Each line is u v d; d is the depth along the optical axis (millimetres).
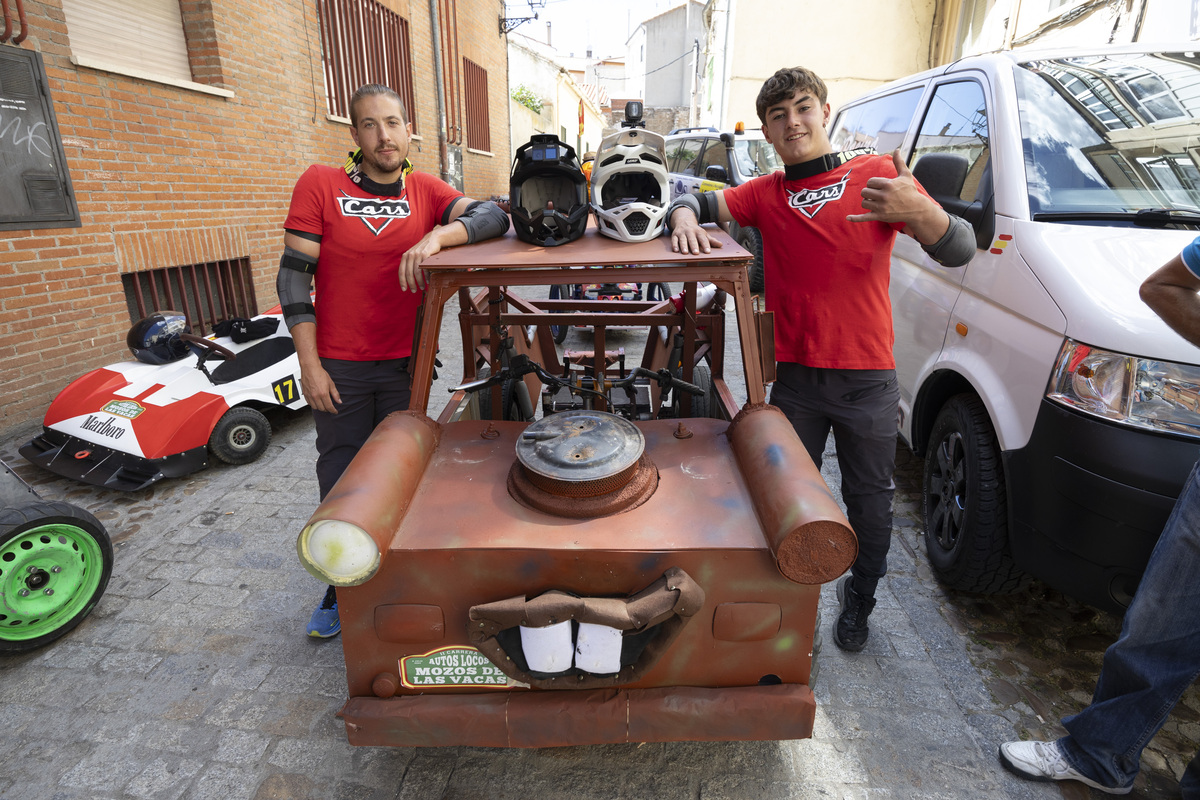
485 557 1621
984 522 2551
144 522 3514
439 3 12305
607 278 1990
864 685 2418
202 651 2619
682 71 32469
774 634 1692
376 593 1669
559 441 1854
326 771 2094
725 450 2010
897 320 3510
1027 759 2037
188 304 6074
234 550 3283
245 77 6520
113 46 5336
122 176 5191
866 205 1963
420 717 1709
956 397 2830
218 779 2062
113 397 3854
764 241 2375
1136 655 1845
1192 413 1915
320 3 8109
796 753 2143
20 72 4383
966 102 3268
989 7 10578
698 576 1636
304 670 2523
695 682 1757
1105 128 2770
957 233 1966
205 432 3867
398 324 2564
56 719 2289
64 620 2666
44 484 3889
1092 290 2182
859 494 2383
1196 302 1651
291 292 2424
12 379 4465
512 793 2014
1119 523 2004
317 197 2402
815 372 2303
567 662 1643
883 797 1991
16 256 4445
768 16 12789
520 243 2270
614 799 1989
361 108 2291
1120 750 1906
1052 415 2178
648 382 3387
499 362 3061
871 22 12656
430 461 1985
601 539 1637
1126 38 6805
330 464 2691
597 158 2270
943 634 2676
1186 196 2541
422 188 2557
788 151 2201
